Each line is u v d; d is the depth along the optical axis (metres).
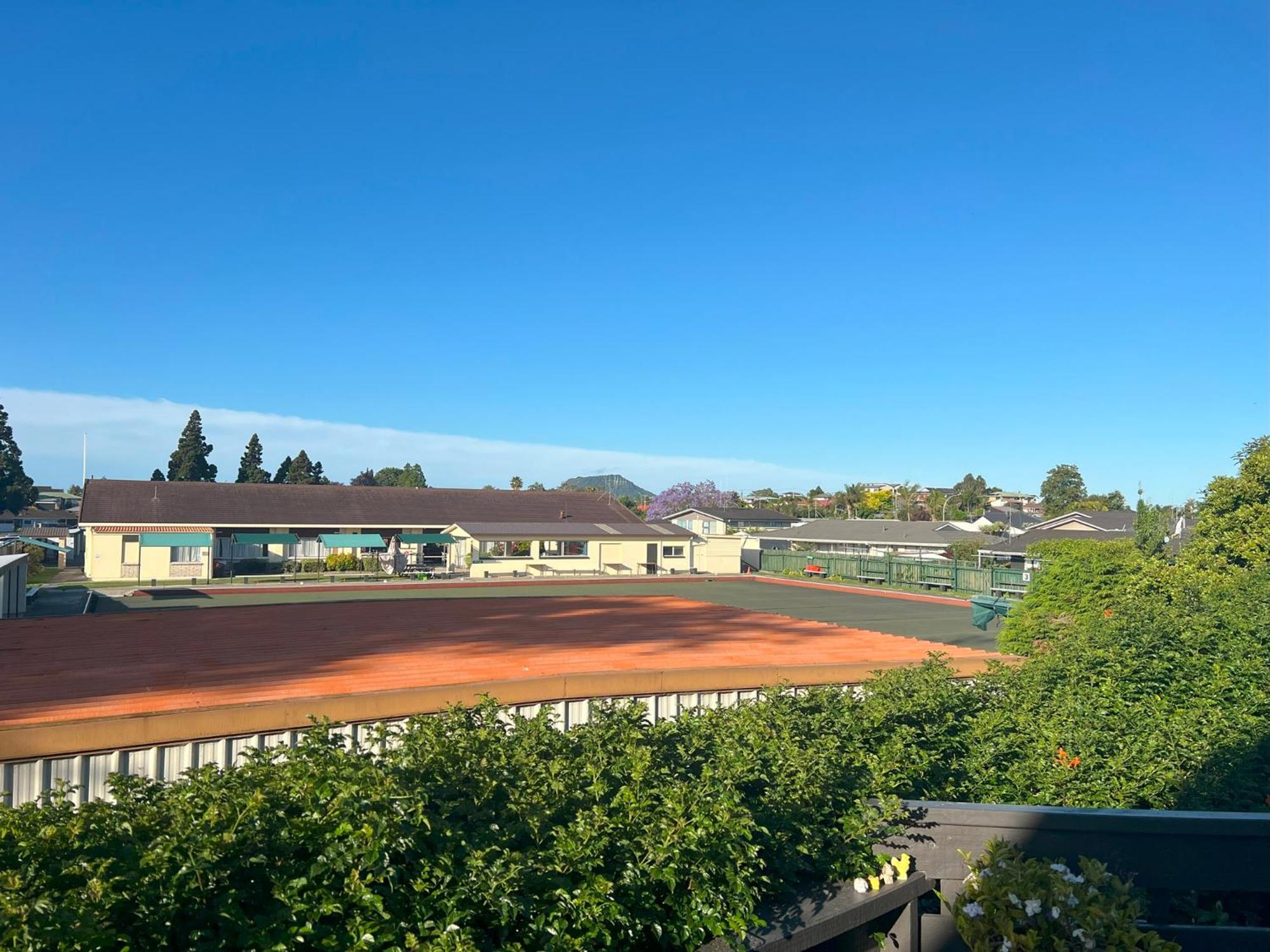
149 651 10.39
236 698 7.49
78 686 8.03
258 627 13.05
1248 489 17.39
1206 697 7.38
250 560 43.66
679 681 9.16
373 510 48.69
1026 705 7.08
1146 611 9.27
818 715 5.79
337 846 2.88
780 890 3.95
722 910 3.43
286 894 2.76
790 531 69.06
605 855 3.39
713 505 103.75
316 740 4.12
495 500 53.44
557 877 3.19
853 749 5.36
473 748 4.31
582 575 45.09
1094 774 5.79
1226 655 8.32
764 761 4.65
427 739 4.35
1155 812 4.00
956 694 7.05
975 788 5.86
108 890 2.54
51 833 2.95
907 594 32.53
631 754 4.25
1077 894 3.48
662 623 14.30
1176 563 17.77
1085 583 12.21
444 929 2.83
